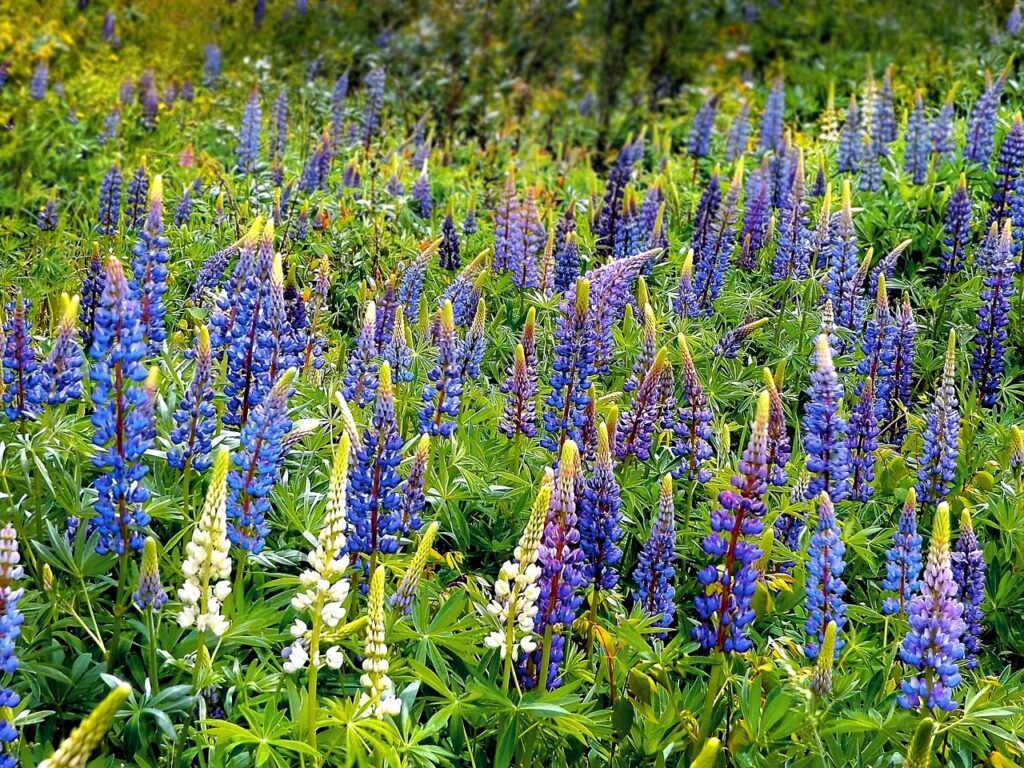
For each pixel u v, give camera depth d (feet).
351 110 22.11
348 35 26.37
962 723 7.88
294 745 7.42
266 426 7.88
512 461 9.60
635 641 8.12
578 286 9.51
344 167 17.89
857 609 8.91
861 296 11.78
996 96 16.25
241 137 17.38
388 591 8.25
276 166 16.51
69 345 8.43
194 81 24.35
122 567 7.85
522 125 23.40
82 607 8.16
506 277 12.53
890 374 10.96
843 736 8.05
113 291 7.73
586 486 8.26
